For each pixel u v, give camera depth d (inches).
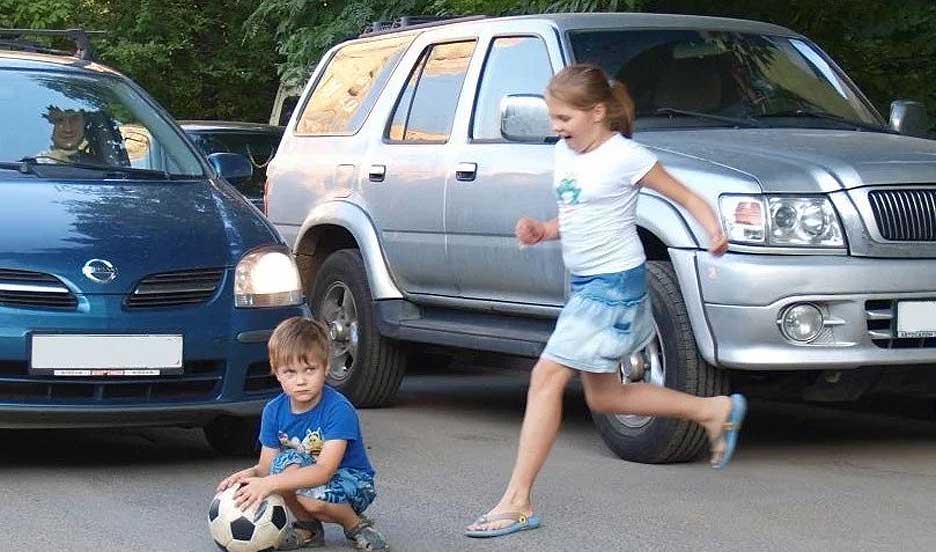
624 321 425.4
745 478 515.2
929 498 483.8
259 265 533.3
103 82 629.9
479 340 612.7
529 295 595.8
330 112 739.4
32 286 500.1
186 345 513.3
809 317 504.1
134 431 616.7
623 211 421.7
